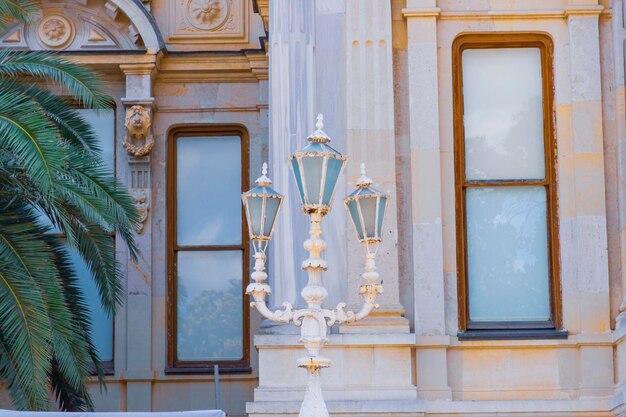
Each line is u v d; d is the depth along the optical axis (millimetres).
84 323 27422
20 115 23734
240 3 31891
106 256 26781
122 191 25719
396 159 25750
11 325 24125
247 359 30922
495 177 25953
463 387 25141
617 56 25766
